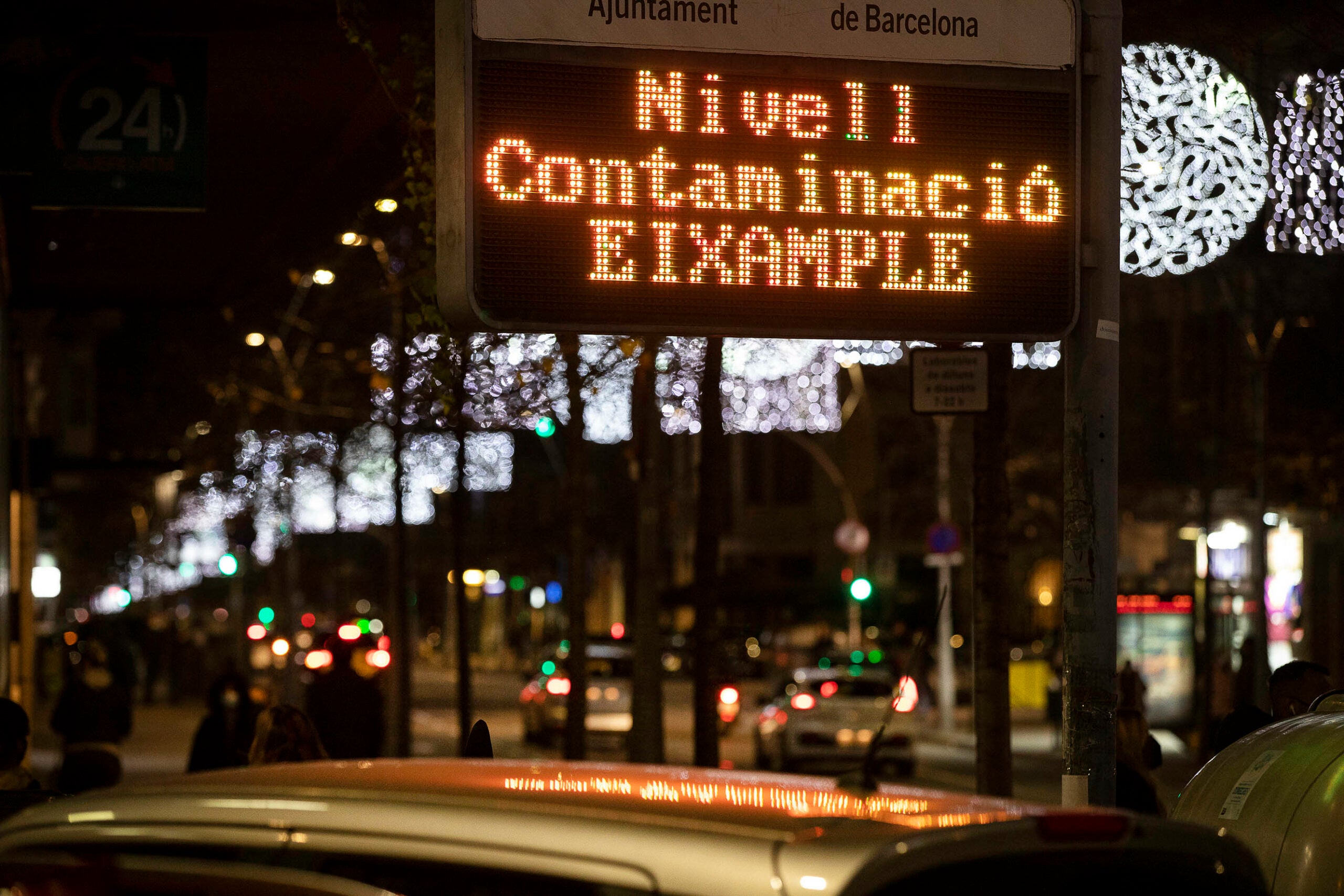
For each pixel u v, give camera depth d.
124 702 22.06
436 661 132.38
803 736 38.72
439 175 8.69
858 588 63.22
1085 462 9.41
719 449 23.05
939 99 9.13
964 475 68.56
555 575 107.25
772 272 8.83
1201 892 4.65
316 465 49.03
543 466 82.06
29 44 15.51
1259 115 12.98
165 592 94.69
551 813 4.44
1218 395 48.19
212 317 49.12
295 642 50.00
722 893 4.03
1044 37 9.27
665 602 65.88
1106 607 9.34
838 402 75.62
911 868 4.08
